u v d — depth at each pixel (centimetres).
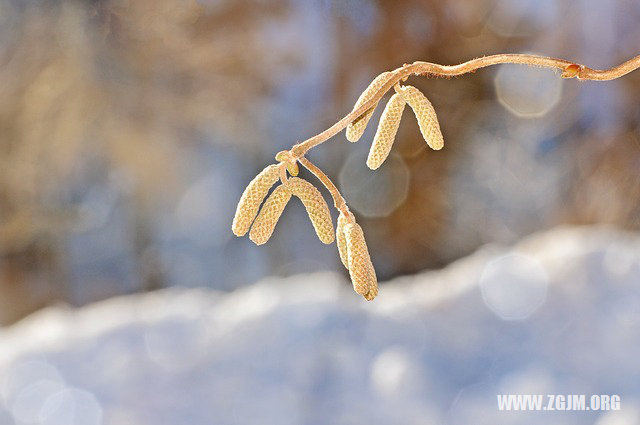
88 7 290
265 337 189
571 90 282
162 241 359
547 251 198
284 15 303
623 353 165
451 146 307
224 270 363
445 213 309
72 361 189
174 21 291
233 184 339
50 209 322
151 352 189
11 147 302
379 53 308
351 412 170
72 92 292
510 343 176
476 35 304
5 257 329
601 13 286
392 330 188
